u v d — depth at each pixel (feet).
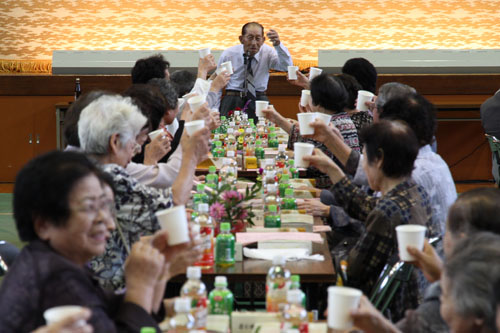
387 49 40.78
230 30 42.22
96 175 7.90
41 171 7.67
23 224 7.77
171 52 40.06
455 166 37.63
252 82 33.71
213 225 12.53
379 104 17.57
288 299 8.19
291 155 21.39
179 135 18.78
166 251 8.66
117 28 41.86
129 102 11.94
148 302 7.85
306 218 13.93
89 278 8.05
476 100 37.29
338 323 7.29
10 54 41.19
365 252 11.03
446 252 8.80
